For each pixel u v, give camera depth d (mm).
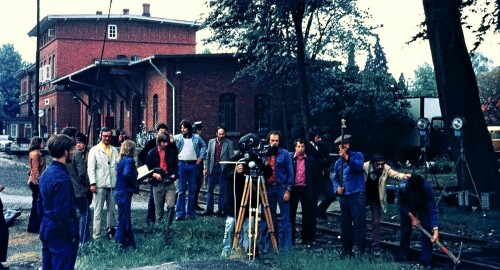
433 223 8891
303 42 25609
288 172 9914
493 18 15320
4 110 98188
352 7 29344
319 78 30812
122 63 34625
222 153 14672
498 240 11344
